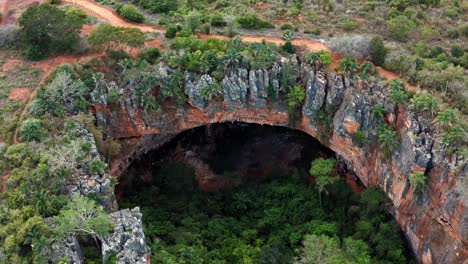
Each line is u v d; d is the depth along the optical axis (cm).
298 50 9062
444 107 7650
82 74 8644
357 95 8138
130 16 10238
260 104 8862
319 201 8738
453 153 7006
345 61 8338
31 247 6066
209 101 8838
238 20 10088
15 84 8675
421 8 11012
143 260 6231
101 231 6206
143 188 9306
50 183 6819
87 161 7219
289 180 9369
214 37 9588
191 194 9281
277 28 10081
